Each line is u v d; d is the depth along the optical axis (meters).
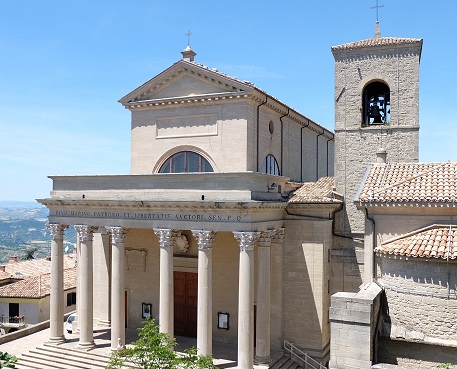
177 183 28.62
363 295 20.86
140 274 35.62
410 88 31.59
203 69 32.66
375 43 32.22
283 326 30.83
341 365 20.27
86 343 30.67
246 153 31.97
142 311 35.44
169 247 28.48
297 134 41.34
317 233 30.27
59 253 32.44
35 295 53.19
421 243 21.95
